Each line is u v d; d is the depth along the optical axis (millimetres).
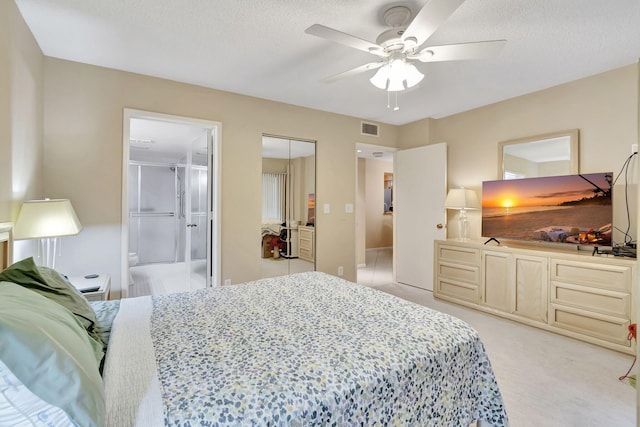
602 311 2527
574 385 2023
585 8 1950
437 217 4234
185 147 5414
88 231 2752
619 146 2812
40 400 727
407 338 1328
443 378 1263
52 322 909
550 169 3246
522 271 3051
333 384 1014
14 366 706
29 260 1412
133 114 2926
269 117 3686
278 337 1335
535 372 2180
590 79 2984
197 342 1289
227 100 3408
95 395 802
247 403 910
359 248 6164
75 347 883
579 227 2885
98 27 2197
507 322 3109
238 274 3494
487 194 3611
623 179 2787
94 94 2770
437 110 4090
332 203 4219
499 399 1405
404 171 4688
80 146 2717
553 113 3252
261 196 3637
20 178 2037
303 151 4000
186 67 2832
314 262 4102
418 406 1173
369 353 1197
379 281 4891
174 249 6242
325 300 1829
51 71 2611
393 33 1918
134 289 4262
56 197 2629
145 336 1343
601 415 1740
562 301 2764
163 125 3930
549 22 2102
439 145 4199
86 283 2432
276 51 2543
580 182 2889
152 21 2125
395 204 4832
